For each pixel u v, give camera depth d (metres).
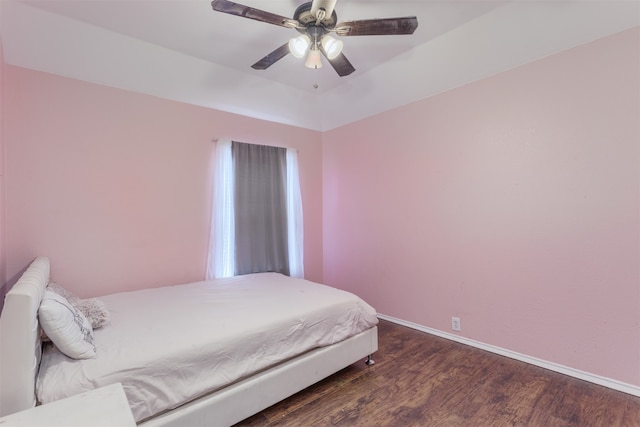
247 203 3.42
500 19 2.21
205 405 1.56
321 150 4.27
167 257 2.95
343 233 3.96
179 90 2.97
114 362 1.40
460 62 2.61
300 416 1.81
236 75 3.13
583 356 2.13
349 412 1.84
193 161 3.11
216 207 3.20
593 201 2.08
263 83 3.34
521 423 1.72
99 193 2.59
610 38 1.99
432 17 2.25
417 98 3.10
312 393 2.04
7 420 1.00
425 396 1.99
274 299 2.32
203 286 2.75
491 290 2.60
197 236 3.13
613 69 1.99
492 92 2.56
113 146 2.66
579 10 1.97
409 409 1.86
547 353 2.30
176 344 1.57
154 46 2.60
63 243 2.44
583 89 2.11
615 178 2.00
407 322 3.23
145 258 2.82
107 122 2.62
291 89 3.56
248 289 2.63
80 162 2.50
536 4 2.05
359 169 3.75
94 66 2.50
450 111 2.85
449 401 1.93
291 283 2.86
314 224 4.18
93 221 2.56
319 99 3.85
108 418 1.02
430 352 2.61
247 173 3.43
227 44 2.60
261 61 2.21
